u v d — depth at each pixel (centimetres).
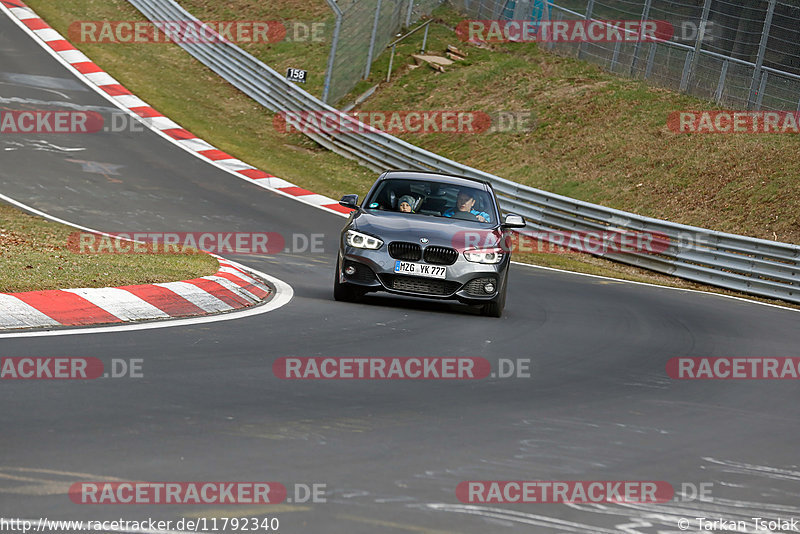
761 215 8169
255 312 3350
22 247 4172
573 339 3494
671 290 6181
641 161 9488
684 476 1759
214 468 1533
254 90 11675
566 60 12100
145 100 10644
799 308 6375
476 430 1967
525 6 13025
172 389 2078
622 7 11688
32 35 11906
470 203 4081
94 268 3638
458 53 12888
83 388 2017
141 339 2644
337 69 11788
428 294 3709
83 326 2780
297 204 7906
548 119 10756
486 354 2953
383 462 1658
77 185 7138
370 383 2361
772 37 10169
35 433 1652
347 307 3675
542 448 1869
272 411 1967
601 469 1752
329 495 1440
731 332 4228
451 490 1528
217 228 6372
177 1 14788
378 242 3744
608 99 10825
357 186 9238
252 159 9562
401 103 11812
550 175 9675
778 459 1972
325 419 1939
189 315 3167
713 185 8762
